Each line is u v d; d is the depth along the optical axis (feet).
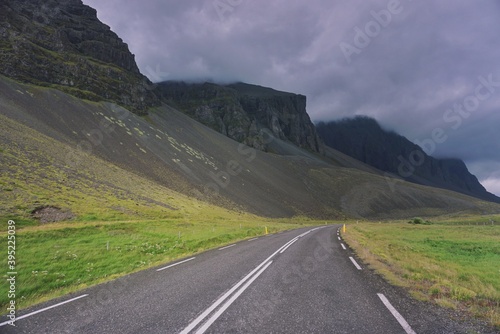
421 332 16.61
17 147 153.69
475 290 25.63
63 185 138.31
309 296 24.27
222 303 22.84
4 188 106.73
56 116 265.13
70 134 246.27
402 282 28.60
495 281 30.19
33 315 22.06
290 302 22.74
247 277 32.37
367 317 19.06
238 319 19.25
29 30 431.84
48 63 383.45
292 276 32.32
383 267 36.47
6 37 372.99
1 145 145.69
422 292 24.99
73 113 293.02
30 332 18.58
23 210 96.53
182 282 31.04
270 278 31.55
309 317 19.33
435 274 32.42
